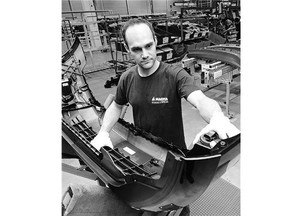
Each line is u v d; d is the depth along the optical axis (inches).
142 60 40.8
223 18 216.7
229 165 26.6
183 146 53.2
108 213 41.8
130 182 32.8
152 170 37.2
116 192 40.6
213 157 21.9
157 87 45.6
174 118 48.3
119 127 51.5
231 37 210.5
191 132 110.5
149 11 369.4
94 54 316.5
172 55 180.9
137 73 47.5
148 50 40.4
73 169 50.1
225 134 27.0
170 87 44.7
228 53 117.4
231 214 60.7
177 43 191.6
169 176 24.3
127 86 50.3
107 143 42.5
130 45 40.2
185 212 48.5
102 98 163.3
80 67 83.6
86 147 42.4
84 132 52.3
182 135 52.5
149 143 43.5
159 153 40.8
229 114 122.0
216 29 217.3
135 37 39.0
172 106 46.5
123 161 38.8
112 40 210.7
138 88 47.8
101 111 65.1
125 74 50.7
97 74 233.6
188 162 22.2
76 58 83.5
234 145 23.5
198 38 210.5
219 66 117.1
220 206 63.0
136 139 46.3
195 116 126.0
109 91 178.2
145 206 33.0
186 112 131.8
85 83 81.9
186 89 41.8
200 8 212.5
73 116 61.0
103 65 250.5
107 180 38.4
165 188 25.8
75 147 46.1
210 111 35.0
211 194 66.8
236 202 64.0
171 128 49.1
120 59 267.1
